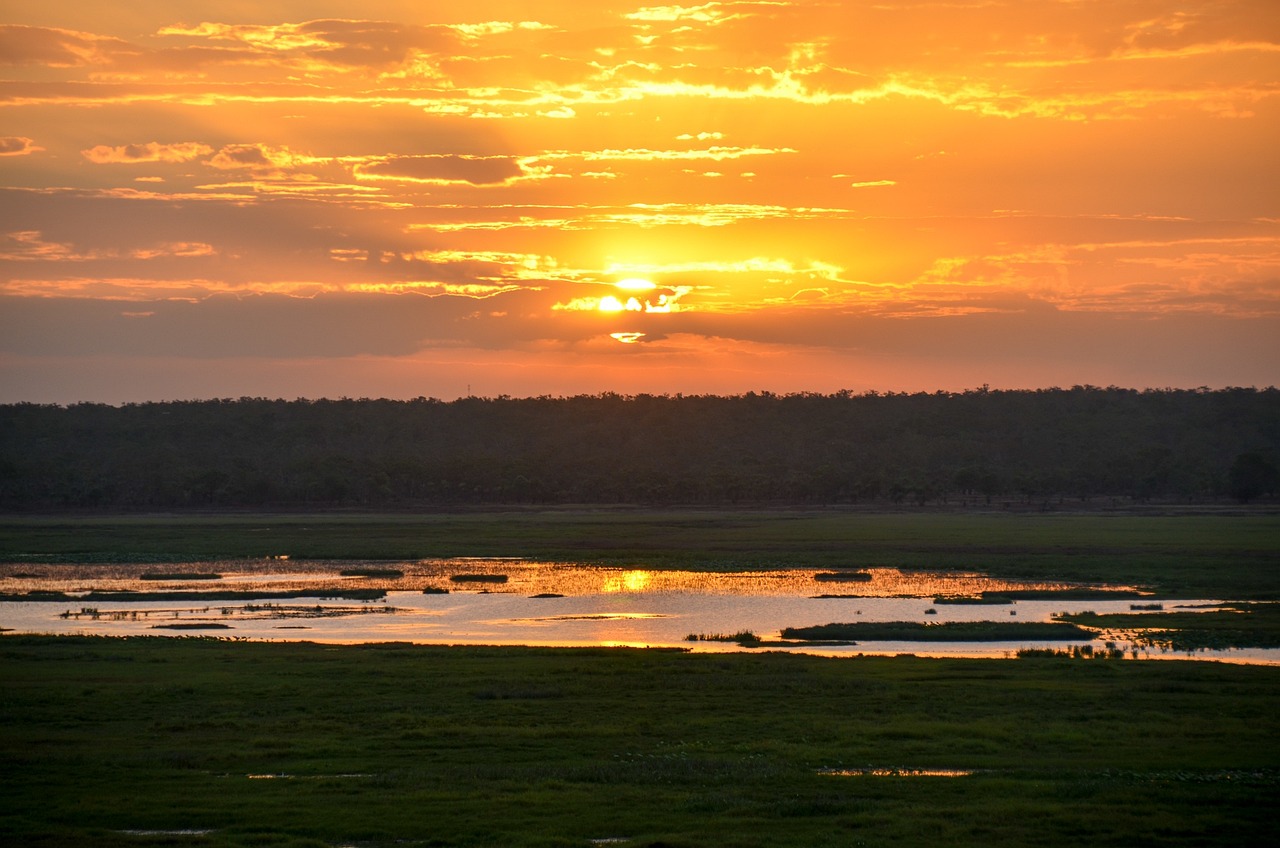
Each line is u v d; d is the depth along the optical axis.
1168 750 45.72
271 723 51.16
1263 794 38.25
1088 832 34.47
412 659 70.81
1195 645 80.38
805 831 34.56
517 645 81.94
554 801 37.75
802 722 51.25
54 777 41.12
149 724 50.94
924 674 64.50
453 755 44.97
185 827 35.53
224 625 95.44
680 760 43.66
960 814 36.22
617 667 67.00
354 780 40.75
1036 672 65.31
